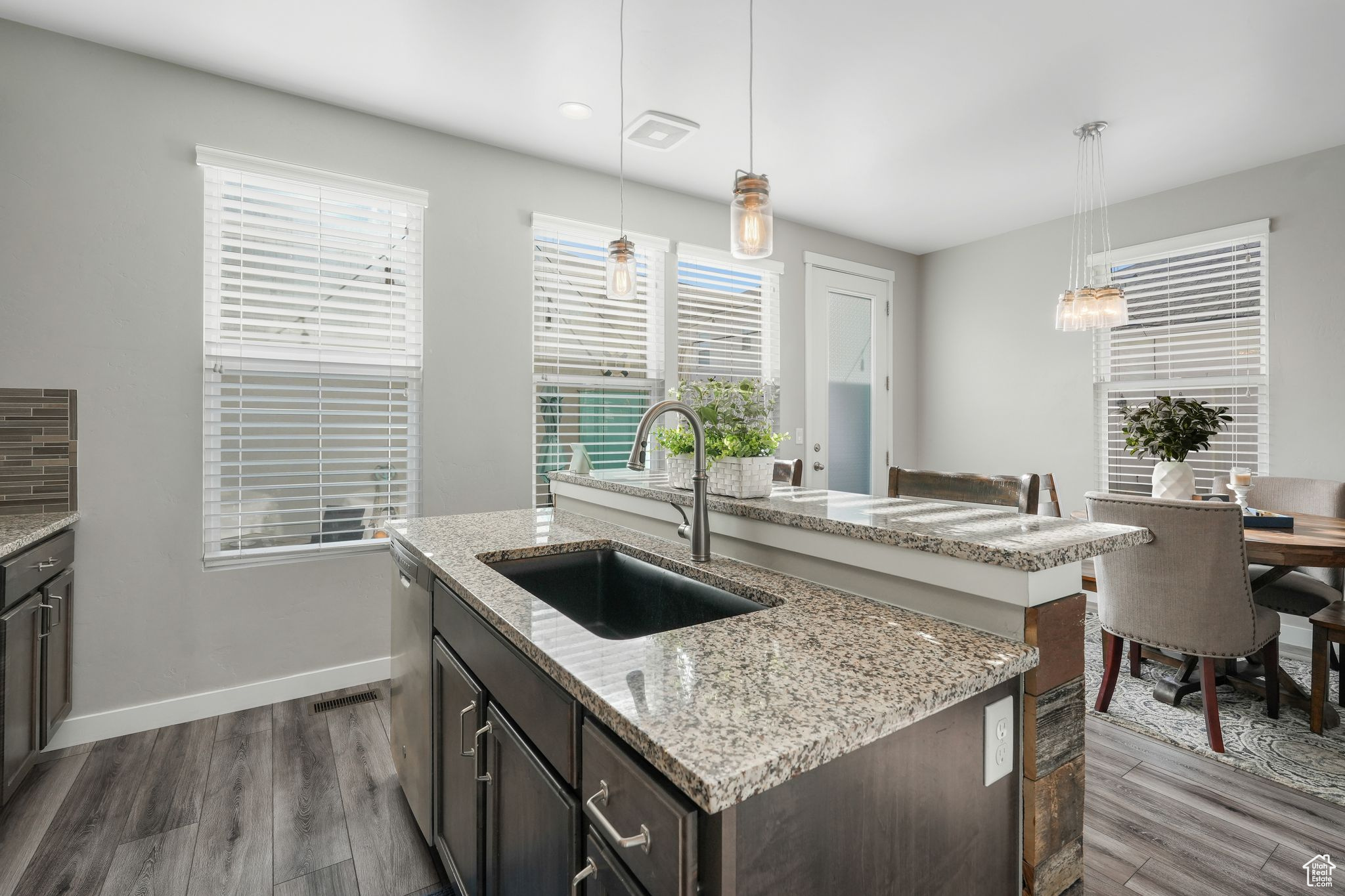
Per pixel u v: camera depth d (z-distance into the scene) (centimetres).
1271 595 268
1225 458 357
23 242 224
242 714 258
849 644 102
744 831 70
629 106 278
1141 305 390
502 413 321
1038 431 439
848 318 471
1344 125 296
